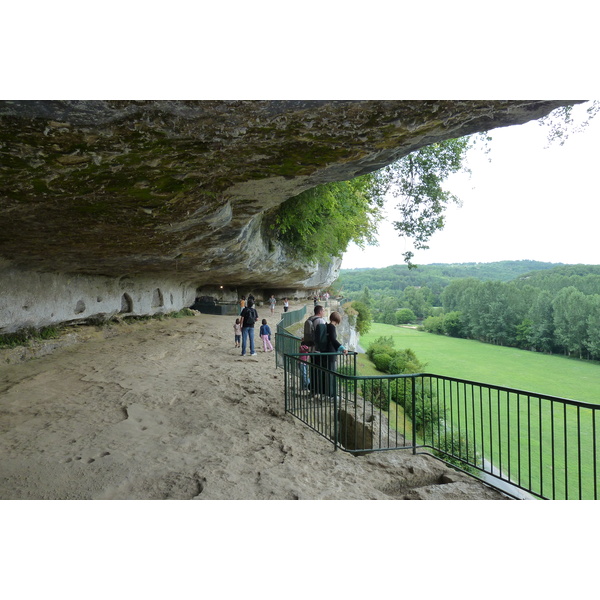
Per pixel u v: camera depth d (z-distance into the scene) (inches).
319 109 148.8
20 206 211.0
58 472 177.5
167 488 165.9
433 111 155.9
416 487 184.9
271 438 224.7
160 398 294.2
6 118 131.0
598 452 806.5
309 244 749.9
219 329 690.8
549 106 158.6
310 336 313.6
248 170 202.8
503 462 701.3
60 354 418.6
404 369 1278.3
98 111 134.5
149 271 561.6
